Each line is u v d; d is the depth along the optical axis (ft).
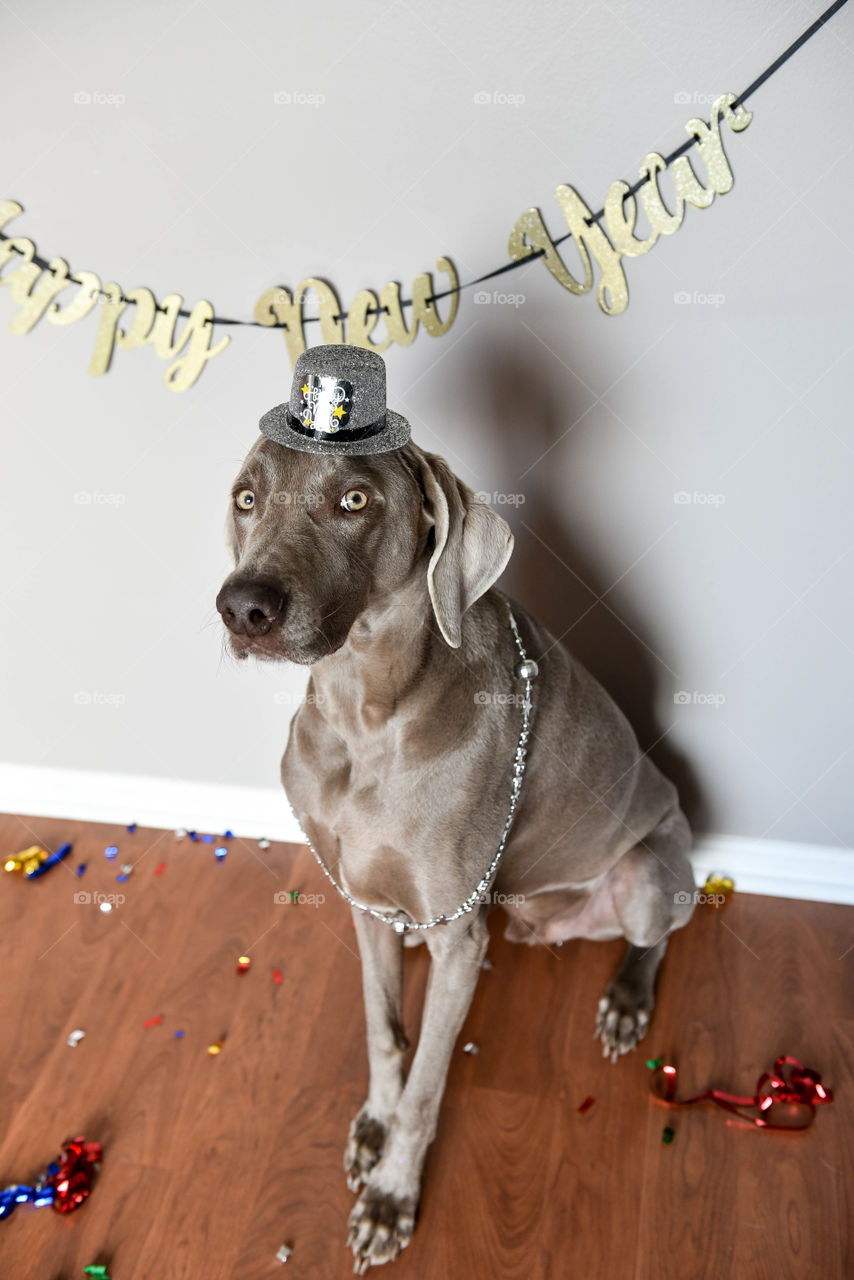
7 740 8.37
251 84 6.15
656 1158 5.94
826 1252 5.48
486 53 5.92
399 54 5.99
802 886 7.81
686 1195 5.75
